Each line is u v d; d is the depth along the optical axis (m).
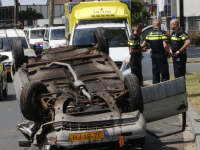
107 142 10.93
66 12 29.86
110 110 11.04
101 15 26.22
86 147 10.92
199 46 61.75
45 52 15.55
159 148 12.66
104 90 12.13
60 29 44.91
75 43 23.50
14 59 14.42
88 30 24.11
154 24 17.50
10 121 17.62
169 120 16.14
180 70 17.58
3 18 97.56
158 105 12.97
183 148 12.50
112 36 23.44
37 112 11.43
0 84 22.80
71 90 12.22
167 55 17.39
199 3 74.38
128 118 10.76
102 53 14.65
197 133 13.01
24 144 12.12
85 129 10.51
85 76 13.16
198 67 33.03
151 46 17.48
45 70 13.57
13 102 22.48
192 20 75.38
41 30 51.88
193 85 22.22
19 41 14.66
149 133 13.53
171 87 13.11
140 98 11.37
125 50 21.84
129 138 10.65
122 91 12.14
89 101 11.29
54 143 10.33
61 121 10.50
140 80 17.97
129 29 24.02
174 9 83.62
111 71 13.48
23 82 12.94
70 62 14.15
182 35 17.48
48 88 12.27
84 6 27.09
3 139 14.69
